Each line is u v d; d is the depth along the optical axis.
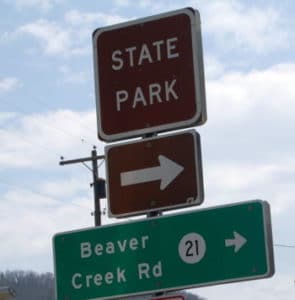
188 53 9.66
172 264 9.03
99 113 9.94
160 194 9.44
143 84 9.80
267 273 8.62
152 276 9.09
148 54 9.83
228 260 8.80
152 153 9.55
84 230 9.48
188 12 9.75
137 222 9.28
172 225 9.12
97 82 10.00
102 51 10.04
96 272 9.34
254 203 8.83
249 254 8.73
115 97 9.89
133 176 9.58
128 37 9.96
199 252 8.94
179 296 9.03
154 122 9.68
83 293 9.34
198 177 9.33
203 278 8.87
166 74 9.71
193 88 9.58
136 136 9.77
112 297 9.22
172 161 9.45
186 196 9.33
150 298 9.12
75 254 9.46
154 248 9.15
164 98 9.68
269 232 8.73
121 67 9.92
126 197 9.57
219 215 8.94
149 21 9.88
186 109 9.57
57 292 9.45
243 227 8.81
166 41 9.77
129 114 9.80
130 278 9.18
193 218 9.05
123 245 9.28
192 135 9.44
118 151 9.70
